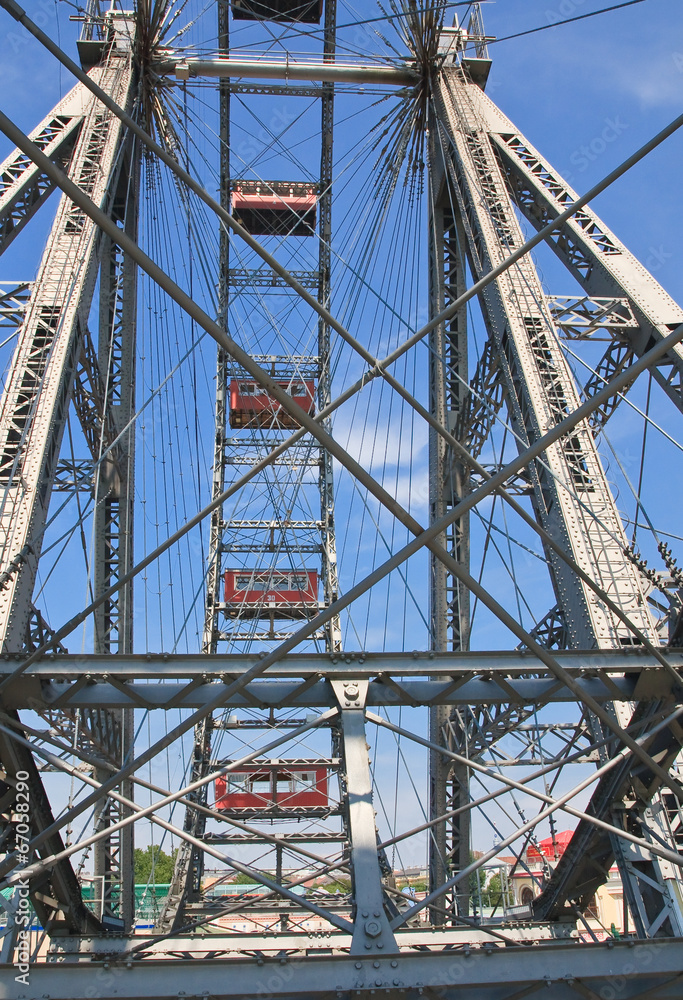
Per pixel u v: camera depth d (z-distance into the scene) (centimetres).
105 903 1888
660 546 1228
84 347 1783
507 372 1755
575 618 1459
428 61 2302
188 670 1102
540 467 1608
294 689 1131
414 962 752
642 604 1442
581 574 974
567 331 1780
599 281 1873
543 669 1131
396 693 1149
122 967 732
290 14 2820
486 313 1927
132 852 2002
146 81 2245
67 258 1708
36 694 1099
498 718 1916
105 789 908
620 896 3559
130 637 2111
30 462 1427
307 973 739
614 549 1494
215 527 3488
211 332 764
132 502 2197
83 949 1490
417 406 1005
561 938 1614
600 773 1102
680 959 775
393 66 2369
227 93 2955
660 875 1270
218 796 3166
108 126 1980
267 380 770
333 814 3053
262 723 3078
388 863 2364
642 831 1344
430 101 2322
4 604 1298
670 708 1175
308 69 2347
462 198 2047
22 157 1859
